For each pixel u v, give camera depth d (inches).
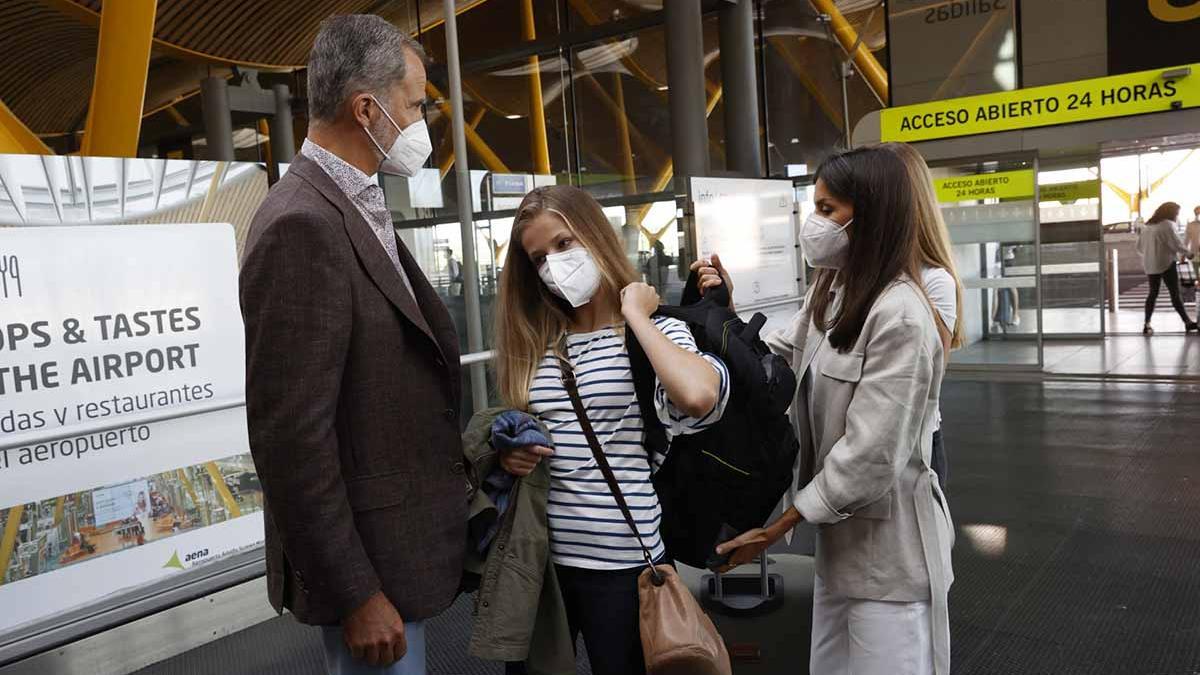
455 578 59.2
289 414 50.1
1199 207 426.6
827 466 65.2
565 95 476.1
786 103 422.9
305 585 54.3
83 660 120.7
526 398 66.4
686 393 56.9
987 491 193.8
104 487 126.0
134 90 245.1
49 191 120.2
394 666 57.0
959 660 114.2
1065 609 129.3
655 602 60.1
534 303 68.6
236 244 143.5
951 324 75.6
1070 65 331.9
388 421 55.7
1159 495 183.3
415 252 179.9
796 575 142.2
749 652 114.7
